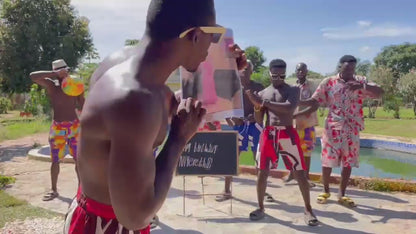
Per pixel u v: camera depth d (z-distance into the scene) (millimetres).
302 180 4871
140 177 1284
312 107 5922
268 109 5004
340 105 5516
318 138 16250
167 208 5531
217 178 7406
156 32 1446
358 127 5551
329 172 5711
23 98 34969
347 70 5484
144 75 1396
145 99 1319
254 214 5055
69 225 1669
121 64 1467
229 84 2045
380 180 6598
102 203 1580
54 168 5961
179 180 7238
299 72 6824
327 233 4598
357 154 5590
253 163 11023
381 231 4652
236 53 2092
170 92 1607
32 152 9695
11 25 27000
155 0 1467
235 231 4672
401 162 13109
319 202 5734
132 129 1271
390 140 15836
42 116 20531
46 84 5793
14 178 7230
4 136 13453
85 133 1408
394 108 30797
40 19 26609
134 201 1292
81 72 26422
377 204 5703
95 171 1478
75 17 28422
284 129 4883
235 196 6156
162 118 1405
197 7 1450
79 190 1703
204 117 1572
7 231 4586
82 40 28469
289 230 4695
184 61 1519
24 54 27016
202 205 5672
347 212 5344
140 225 1350
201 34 1484
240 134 6402
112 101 1297
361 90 5488
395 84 34344
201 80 2004
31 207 5500
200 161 5395
